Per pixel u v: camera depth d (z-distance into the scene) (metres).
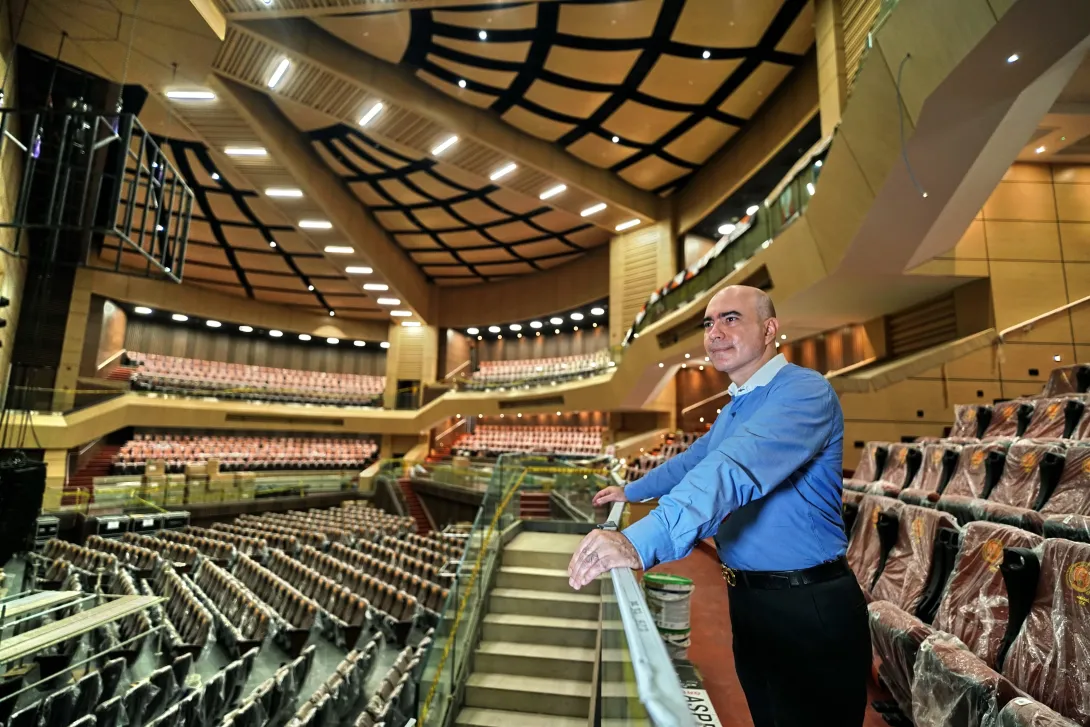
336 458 21.14
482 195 15.78
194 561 10.25
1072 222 7.45
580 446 18.91
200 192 14.68
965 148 4.89
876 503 3.13
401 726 4.98
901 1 4.54
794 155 11.66
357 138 12.98
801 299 8.12
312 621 7.61
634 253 16.81
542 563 6.05
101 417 15.58
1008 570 1.84
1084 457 2.62
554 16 9.67
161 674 5.39
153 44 8.38
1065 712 1.52
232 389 19.88
